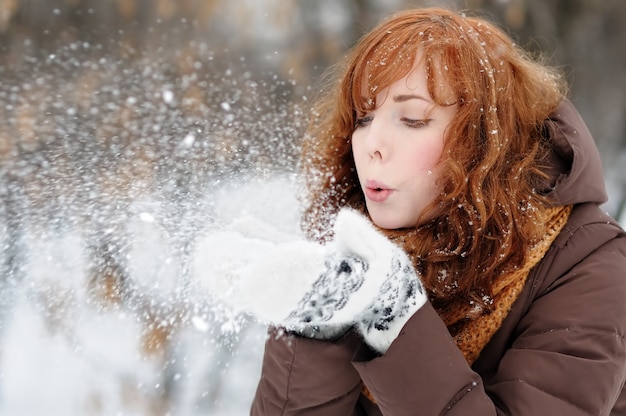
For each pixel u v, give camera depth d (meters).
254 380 2.56
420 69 1.06
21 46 2.89
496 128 1.09
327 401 1.04
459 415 0.93
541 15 3.73
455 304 1.09
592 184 1.14
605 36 4.11
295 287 0.83
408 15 1.15
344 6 3.50
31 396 2.51
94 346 2.24
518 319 1.07
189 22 3.11
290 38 3.34
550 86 1.26
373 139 1.07
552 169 1.16
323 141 1.33
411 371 0.94
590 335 0.98
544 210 1.11
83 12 3.10
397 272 0.93
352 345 1.01
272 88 2.89
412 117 1.07
